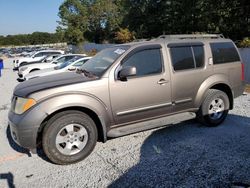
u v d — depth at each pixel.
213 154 4.18
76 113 4.03
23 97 3.92
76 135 4.06
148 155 4.23
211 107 5.42
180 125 5.66
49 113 3.80
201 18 21.11
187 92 5.02
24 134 3.78
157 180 3.48
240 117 6.11
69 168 3.93
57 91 3.92
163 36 5.11
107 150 4.48
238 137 4.88
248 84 11.16
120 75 4.18
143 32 30.97
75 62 10.62
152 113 4.68
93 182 3.51
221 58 5.52
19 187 3.45
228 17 18.94
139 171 3.73
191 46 5.12
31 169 3.93
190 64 5.07
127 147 4.58
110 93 4.23
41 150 4.60
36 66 13.97
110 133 4.32
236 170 3.65
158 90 4.65
